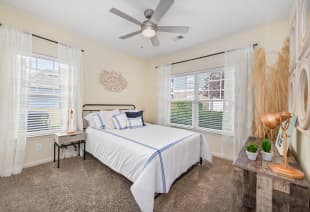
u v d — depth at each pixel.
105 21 2.43
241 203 1.10
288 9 2.02
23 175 2.13
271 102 2.09
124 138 2.17
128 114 3.25
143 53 3.89
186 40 3.06
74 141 2.58
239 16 2.22
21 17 2.23
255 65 2.30
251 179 1.07
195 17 2.25
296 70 1.36
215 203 1.64
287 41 2.01
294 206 0.92
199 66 3.31
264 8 2.02
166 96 3.82
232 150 2.80
